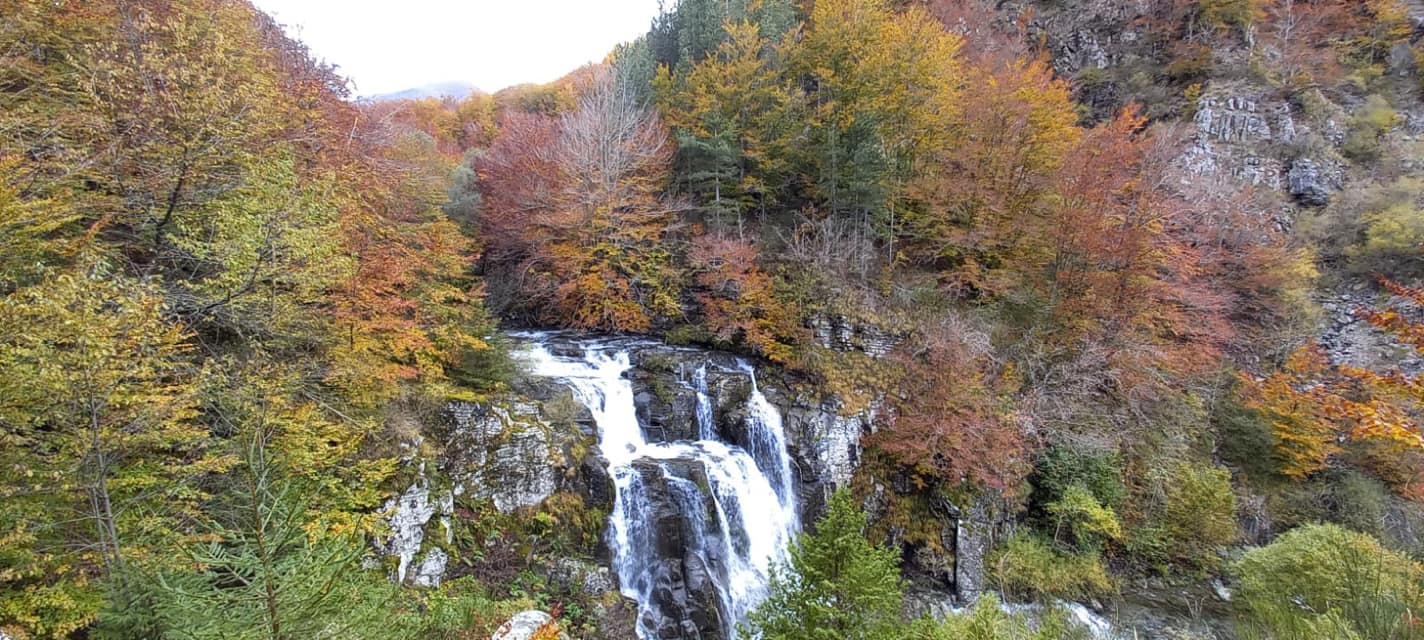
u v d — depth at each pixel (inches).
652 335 915.4
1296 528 745.6
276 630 181.3
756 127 1056.8
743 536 617.0
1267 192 1165.1
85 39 422.9
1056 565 656.4
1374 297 1013.8
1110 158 840.3
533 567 489.4
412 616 356.5
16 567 260.4
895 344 800.9
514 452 523.5
